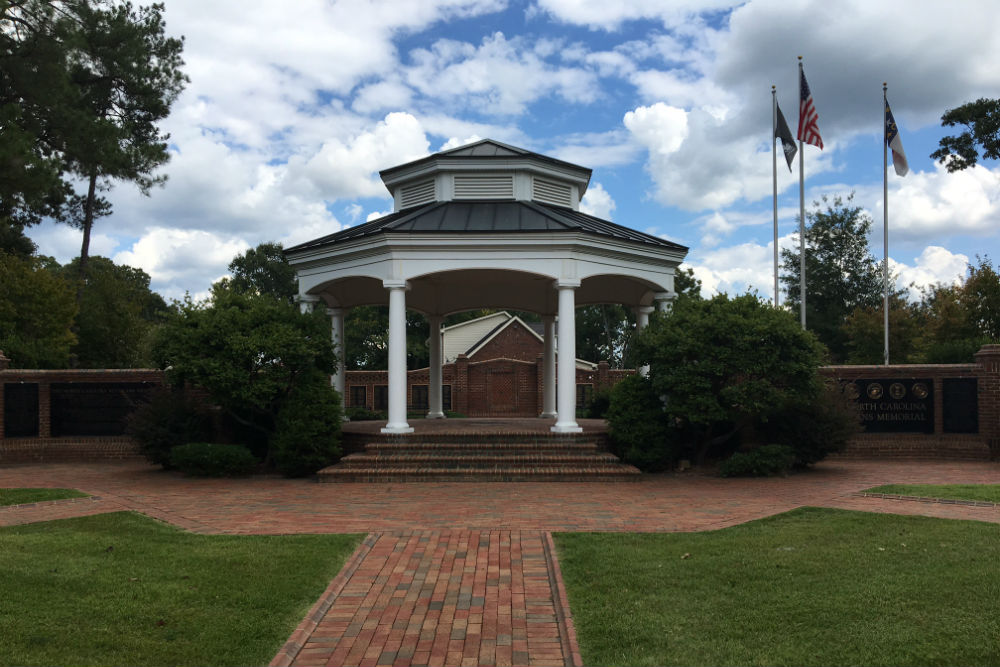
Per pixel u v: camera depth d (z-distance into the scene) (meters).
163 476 15.92
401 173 20.42
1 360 18.81
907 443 18.66
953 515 10.43
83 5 24.50
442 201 19.52
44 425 19.20
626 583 7.41
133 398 19.42
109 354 32.94
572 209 20.94
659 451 15.99
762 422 16.42
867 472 15.95
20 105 21.11
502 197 19.58
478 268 16.83
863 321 43.22
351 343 52.47
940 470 16.23
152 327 40.09
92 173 24.77
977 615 6.25
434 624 6.54
